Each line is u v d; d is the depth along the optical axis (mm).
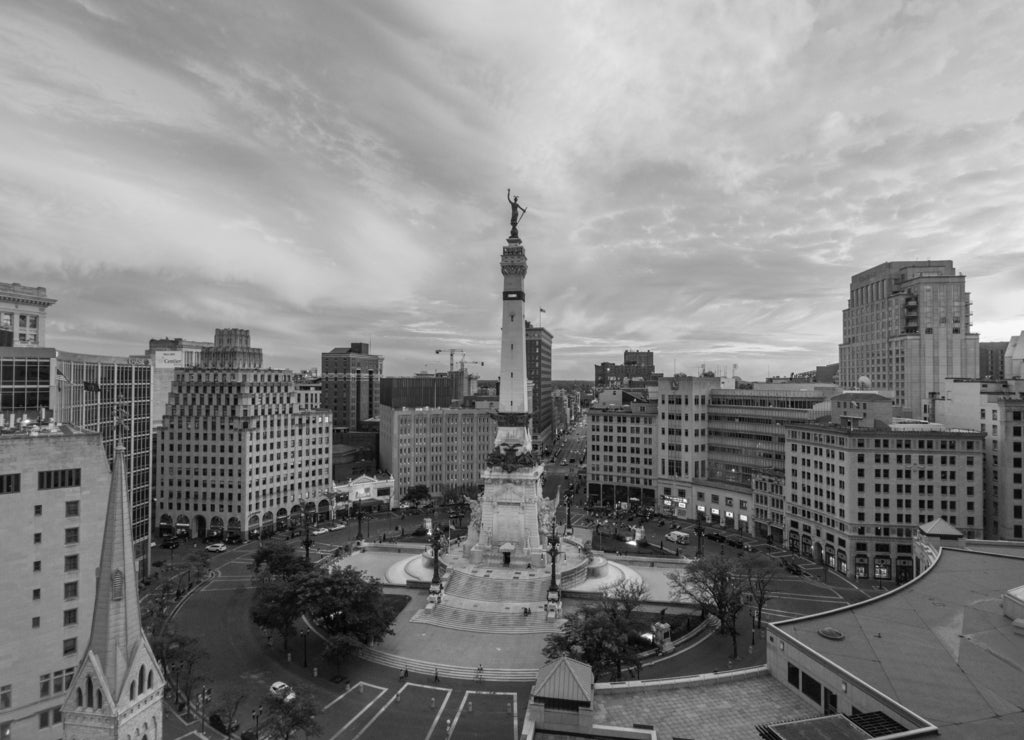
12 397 100312
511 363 143625
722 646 100750
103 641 43938
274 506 184875
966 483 138500
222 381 180875
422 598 124312
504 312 144625
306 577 99562
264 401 183750
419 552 158500
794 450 164250
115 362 129250
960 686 49062
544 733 49000
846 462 142625
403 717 79312
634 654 88500
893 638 57719
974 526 138000
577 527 189125
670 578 124188
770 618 113688
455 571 131750
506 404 143500
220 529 176000
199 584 132875
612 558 151250
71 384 113500
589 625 85812
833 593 128500
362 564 148875
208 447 177625
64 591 74875
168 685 86000
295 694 72812
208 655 89000
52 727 73188
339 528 189125
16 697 71062
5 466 70938
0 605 70250
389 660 96500
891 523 140000
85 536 76562
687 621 108312
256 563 124250
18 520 71688
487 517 140500
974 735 42469
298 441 193375
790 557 158250
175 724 77625
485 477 141625
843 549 143750
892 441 140500
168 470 180625
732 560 130875
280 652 99062
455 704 82875
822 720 47000
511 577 126000
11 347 100938
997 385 150500
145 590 127875
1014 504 134375
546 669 52031
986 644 56375
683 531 184250
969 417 151375
